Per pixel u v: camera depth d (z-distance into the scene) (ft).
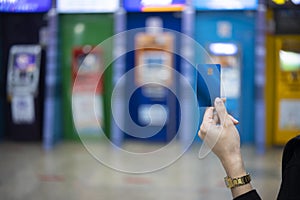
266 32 24.03
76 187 17.34
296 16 23.81
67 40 25.67
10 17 26.02
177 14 24.44
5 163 21.08
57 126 25.58
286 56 24.13
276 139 24.57
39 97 25.88
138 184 17.65
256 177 18.38
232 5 23.94
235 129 4.60
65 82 25.86
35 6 25.27
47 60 25.40
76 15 25.43
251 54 24.54
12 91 25.77
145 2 24.44
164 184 17.60
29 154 22.98
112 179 18.39
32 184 17.69
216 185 17.31
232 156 4.54
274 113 24.64
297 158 4.24
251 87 24.57
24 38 26.04
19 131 26.03
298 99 24.23
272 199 15.78
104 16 25.29
